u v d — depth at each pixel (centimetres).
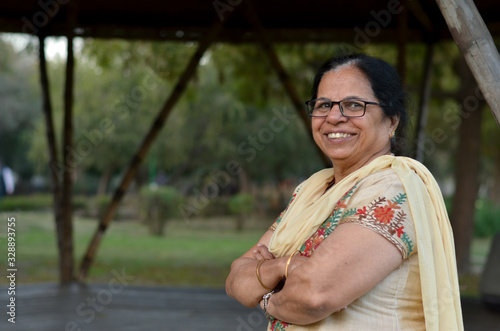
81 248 1123
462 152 834
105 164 1706
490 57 158
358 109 154
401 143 165
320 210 150
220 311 461
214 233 1516
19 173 2327
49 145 608
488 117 1136
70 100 585
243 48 863
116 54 917
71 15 555
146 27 595
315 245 150
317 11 555
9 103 2014
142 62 937
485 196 2241
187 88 918
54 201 604
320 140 161
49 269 829
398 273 140
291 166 1811
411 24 588
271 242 165
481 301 520
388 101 155
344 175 162
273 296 150
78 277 592
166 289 544
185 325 419
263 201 2009
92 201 1811
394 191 141
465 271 836
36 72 1653
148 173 2059
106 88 1539
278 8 552
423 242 138
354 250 135
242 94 931
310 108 165
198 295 519
